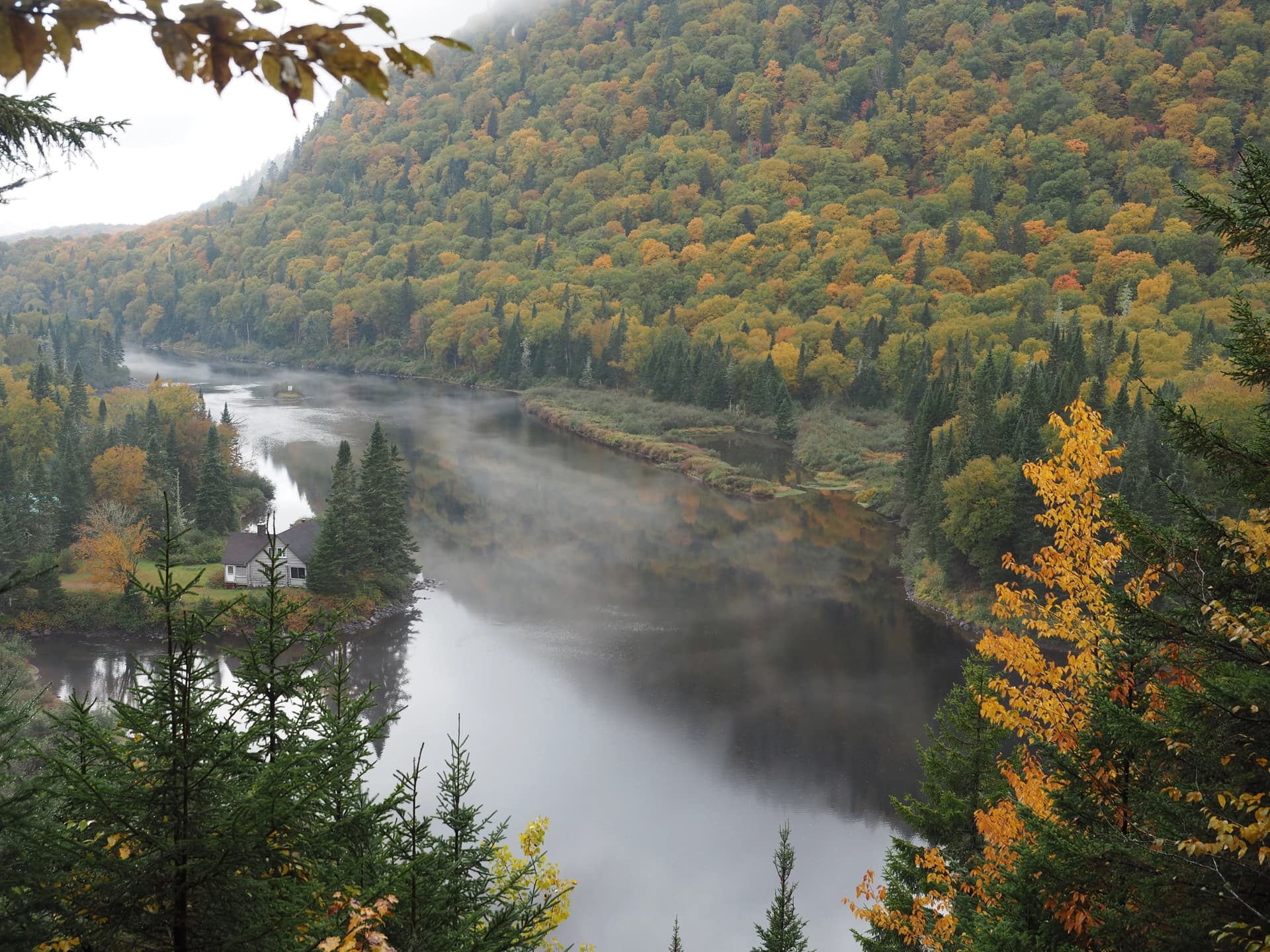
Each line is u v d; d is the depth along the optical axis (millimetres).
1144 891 11344
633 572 86438
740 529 99750
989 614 73812
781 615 76562
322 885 9438
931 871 22500
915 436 100062
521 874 14773
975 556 75250
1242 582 11484
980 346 160500
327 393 185500
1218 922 10641
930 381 140375
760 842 47812
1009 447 81312
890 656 68875
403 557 80000
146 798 8289
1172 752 11633
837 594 81375
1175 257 198750
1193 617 11438
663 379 164625
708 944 40344
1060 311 167875
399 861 13117
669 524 100938
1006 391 115250
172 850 7984
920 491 96750
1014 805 17578
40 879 7992
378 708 60156
